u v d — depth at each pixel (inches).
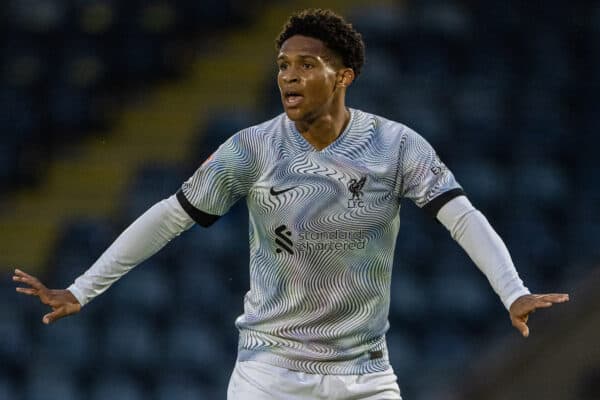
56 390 1358.3
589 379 796.0
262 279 606.9
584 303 800.3
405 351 1371.8
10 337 1401.3
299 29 597.3
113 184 1686.8
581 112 1764.3
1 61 1813.5
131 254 610.9
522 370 815.7
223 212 611.8
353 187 593.3
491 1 1841.8
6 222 1648.6
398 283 1438.2
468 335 1429.6
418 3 1823.3
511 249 1534.2
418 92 1683.1
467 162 1619.1
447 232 1493.6
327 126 596.4
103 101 1770.4
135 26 1845.5
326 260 596.1
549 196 1610.5
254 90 1782.7
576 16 1860.2
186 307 1435.8
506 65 1779.0
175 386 1370.6
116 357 1390.3
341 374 600.7
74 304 608.4
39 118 1734.7
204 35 1861.5
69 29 1847.9
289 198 594.2
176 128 1745.8
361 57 606.9
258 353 606.5
